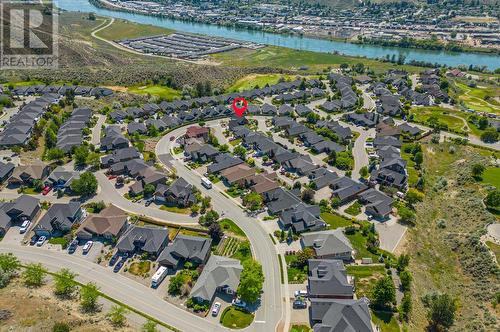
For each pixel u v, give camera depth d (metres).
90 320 84.69
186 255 106.69
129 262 107.06
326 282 97.38
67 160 158.25
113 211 121.38
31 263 105.06
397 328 89.12
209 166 153.25
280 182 148.25
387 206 130.50
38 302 85.62
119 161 156.00
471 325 91.94
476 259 111.44
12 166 147.75
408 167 162.50
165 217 126.50
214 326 89.50
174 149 172.25
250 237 118.44
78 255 109.25
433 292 99.44
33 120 184.38
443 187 151.00
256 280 93.12
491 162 164.88
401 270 105.75
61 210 119.62
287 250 113.38
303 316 92.56
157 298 96.31
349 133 186.88
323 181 146.75
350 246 111.25
